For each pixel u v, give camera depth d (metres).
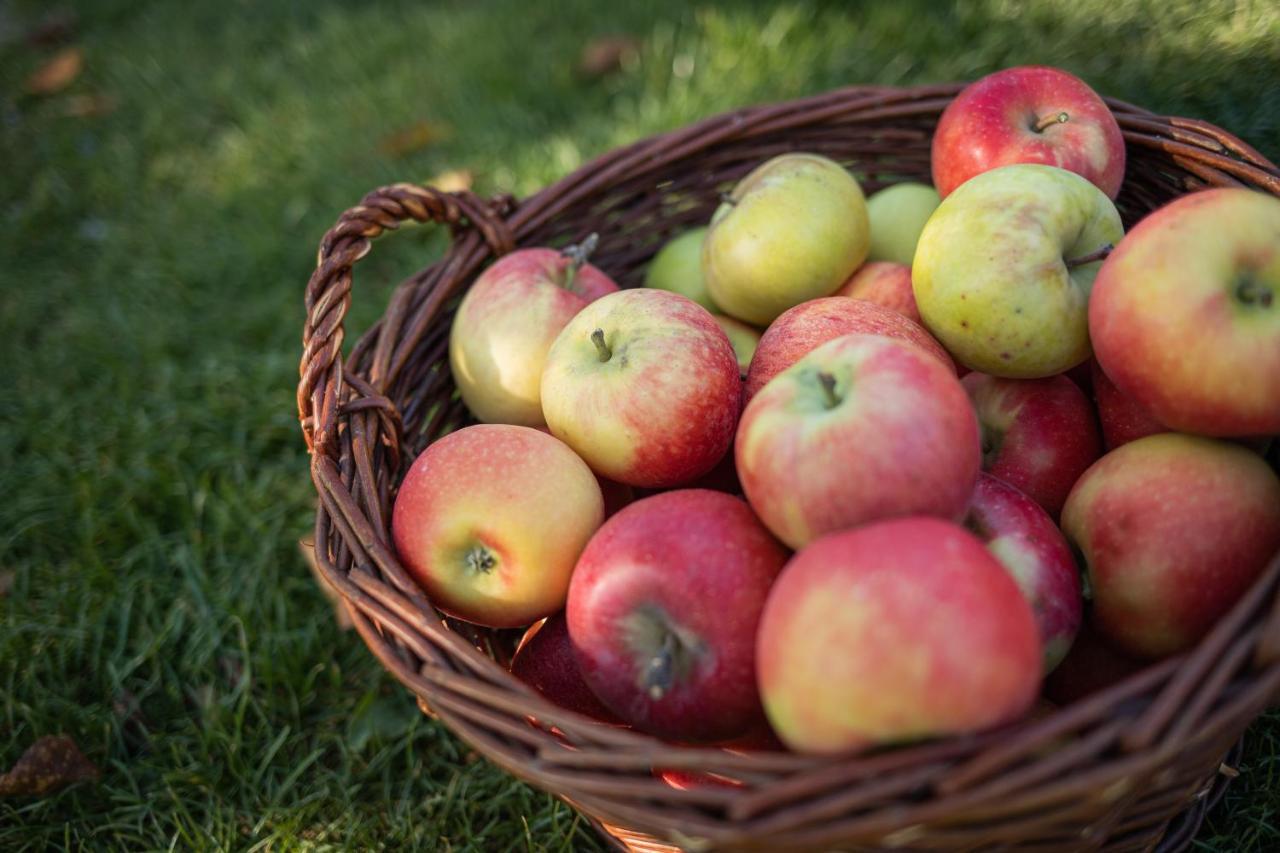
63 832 0.63
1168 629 0.52
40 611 0.71
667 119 0.92
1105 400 0.58
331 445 0.58
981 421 0.59
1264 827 0.57
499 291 0.63
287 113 1.08
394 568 0.53
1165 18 0.81
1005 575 0.47
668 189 0.71
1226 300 0.51
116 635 0.70
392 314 0.63
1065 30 0.85
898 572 0.46
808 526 0.50
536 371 0.62
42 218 1.01
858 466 0.49
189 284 0.92
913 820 0.45
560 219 0.69
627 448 0.57
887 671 0.46
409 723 0.66
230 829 0.62
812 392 0.51
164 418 0.80
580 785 0.47
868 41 0.93
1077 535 0.54
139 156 1.07
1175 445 0.53
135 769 0.65
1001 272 0.56
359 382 0.59
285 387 0.82
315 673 0.67
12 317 0.90
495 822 0.62
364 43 1.17
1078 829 0.48
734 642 0.51
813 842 0.45
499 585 0.55
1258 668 0.47
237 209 0.99
